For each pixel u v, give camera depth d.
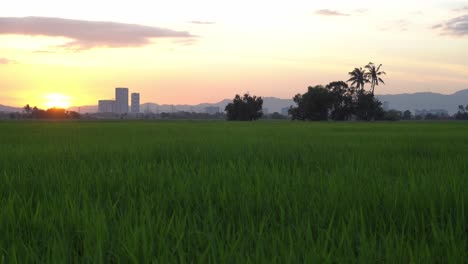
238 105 114.62
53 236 3.45
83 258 2.93
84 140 15.47
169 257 2.95
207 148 11.12
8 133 22.67
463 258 2.85
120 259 2.91
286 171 6.89
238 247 3.12
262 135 20.14
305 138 16.98
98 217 3.62
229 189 4.93
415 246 3.03
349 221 3.56
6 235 3.43
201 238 3.28
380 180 5.60
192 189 5.07
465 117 147.62
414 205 4.28
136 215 3.76
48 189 5.38
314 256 2.83
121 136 18.94
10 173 6.61
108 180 5.73
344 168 6.92
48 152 10.08
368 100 103.69
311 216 3.94
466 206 4.15
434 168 7.13
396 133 22.95
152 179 5.89
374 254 2.96
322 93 103.31
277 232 3.38
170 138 16.78
